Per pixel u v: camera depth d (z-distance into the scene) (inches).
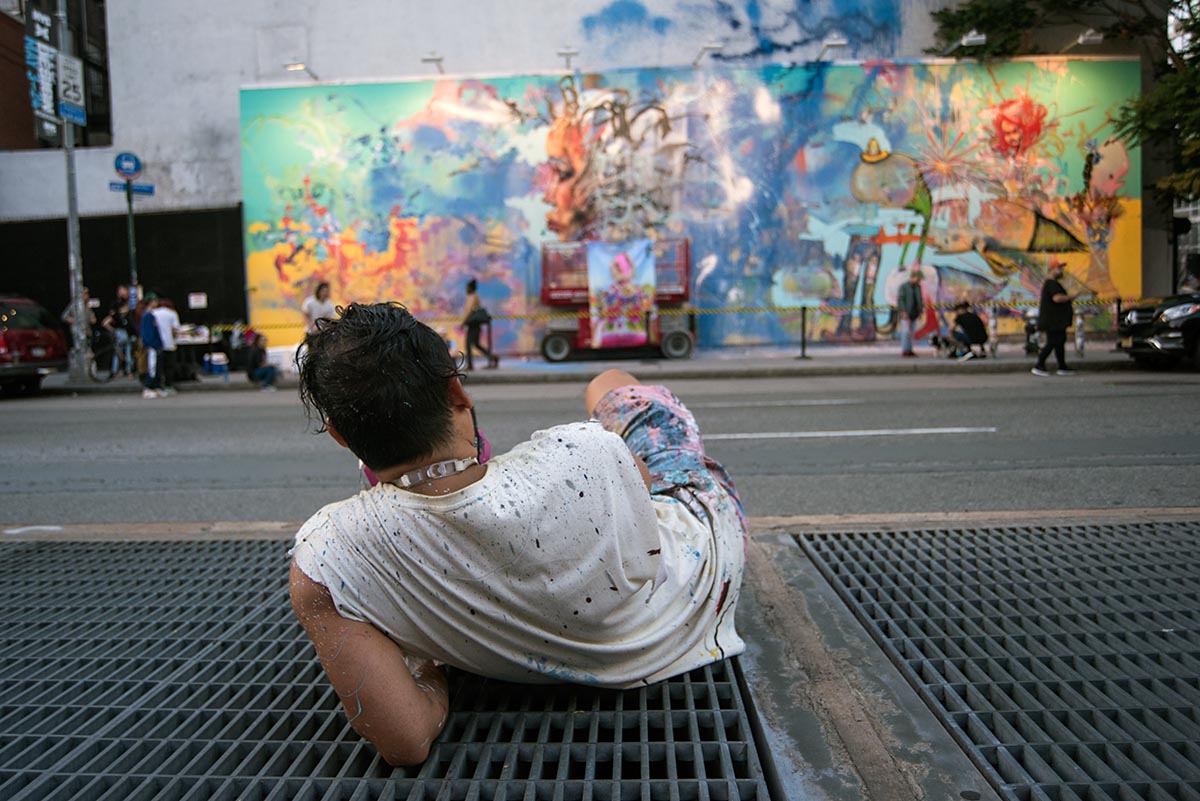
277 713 80.4
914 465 240.5
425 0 799.1
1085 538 135.9
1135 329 544.7
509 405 438.6
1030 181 748.0
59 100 636.7
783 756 70.6
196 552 144.2
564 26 794.8
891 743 72.4
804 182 751.1
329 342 65.1
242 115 759.7
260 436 348.2
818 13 785.6
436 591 67.7
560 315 707.4
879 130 747.4
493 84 751.7
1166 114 652.7
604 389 108.1
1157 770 66.5
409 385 63.8
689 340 700.7
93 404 533.6
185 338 682.2
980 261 751.7
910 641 91.7
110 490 243.4
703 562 84.4
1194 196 680.4
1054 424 308.5
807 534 142.4
